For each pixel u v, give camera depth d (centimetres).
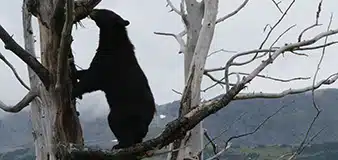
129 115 613
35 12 503
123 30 666
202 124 612
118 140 619
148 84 646
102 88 632
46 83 493
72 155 477
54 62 489
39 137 697
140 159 502
